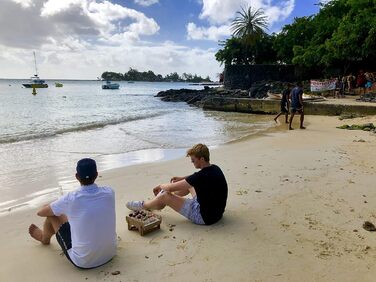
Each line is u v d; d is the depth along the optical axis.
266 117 23.27
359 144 11.16
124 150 11.62
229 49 55.00
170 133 15.66
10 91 83.56
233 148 11.27
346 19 31.30
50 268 4.00
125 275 3.80
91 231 3.85
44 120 21.23
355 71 34.00
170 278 3.73
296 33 43.88
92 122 19.95
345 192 6.39
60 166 9.35
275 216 5.32
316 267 3.89
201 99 39.22
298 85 15.22
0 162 9.80
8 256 4.29
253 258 4.11
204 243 4.49
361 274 3.74
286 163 8.73
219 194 4.96
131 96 62.03
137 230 4.89
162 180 7.68
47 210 4.06
